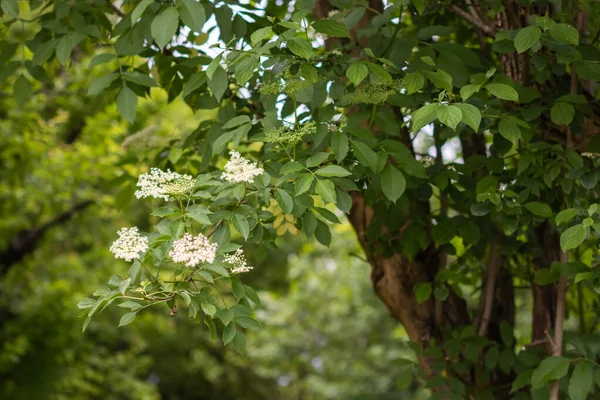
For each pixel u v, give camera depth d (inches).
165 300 76.6
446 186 110.4
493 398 127.0
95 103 309.9
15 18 122.0
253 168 78.5
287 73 86.7
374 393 526.0
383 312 495.5
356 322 513.3
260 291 595.8
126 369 449.1
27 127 290.2
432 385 122.5
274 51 95.6
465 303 136.9
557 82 113.2
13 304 366.0
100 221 398.3
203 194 78.7
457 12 117.8
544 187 108.2
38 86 282.2
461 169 109.2
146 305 76.2
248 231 79.7
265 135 88.0
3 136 287.4
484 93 103.1
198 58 107.6
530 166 105.9
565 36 83.7
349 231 355.9
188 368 670.5
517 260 133.5
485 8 114.8
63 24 118.3
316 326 513.3
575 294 155.9
